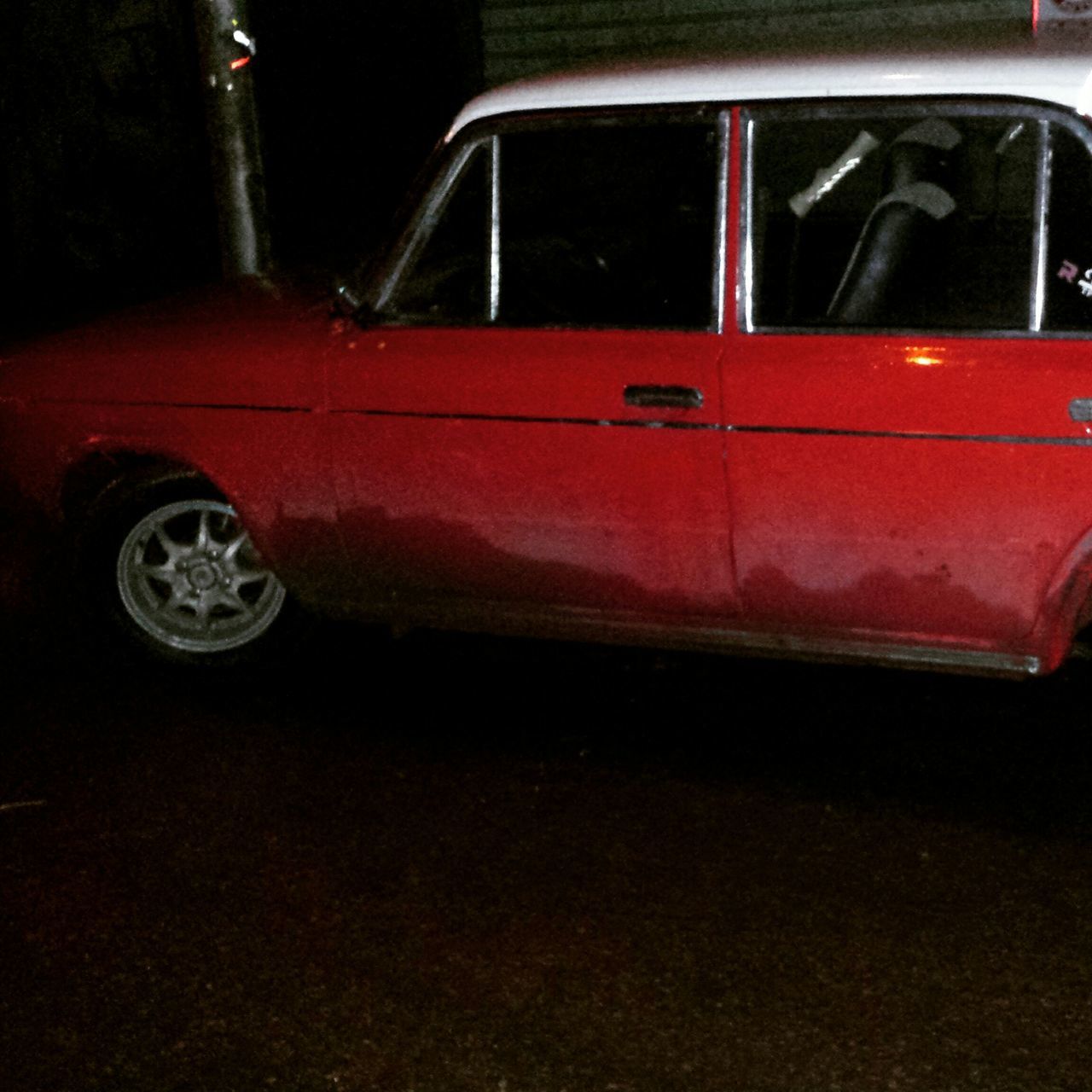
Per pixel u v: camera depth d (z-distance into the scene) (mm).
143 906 3268
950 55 3408
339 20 8398
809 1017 2836
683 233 3504
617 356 3527
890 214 3385
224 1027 2877
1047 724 3893
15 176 8102
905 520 3398
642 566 3668
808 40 3770
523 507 3701
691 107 3471
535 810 3600
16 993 2996
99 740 4000
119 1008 2943
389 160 8695
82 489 4285
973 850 3369
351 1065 2760
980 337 3316
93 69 8023
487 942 3102
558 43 8391
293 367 3822
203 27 5711
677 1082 2682
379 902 3254
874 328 3385
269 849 3475
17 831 3578
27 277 8219
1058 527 3301
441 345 3688
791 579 3559
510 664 4375
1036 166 3271
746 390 3422
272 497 3947
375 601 4016
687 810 3580
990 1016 2820
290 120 8250
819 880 3277
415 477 3773
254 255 6031
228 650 4355
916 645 3562
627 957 3035
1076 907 3146
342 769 3820
